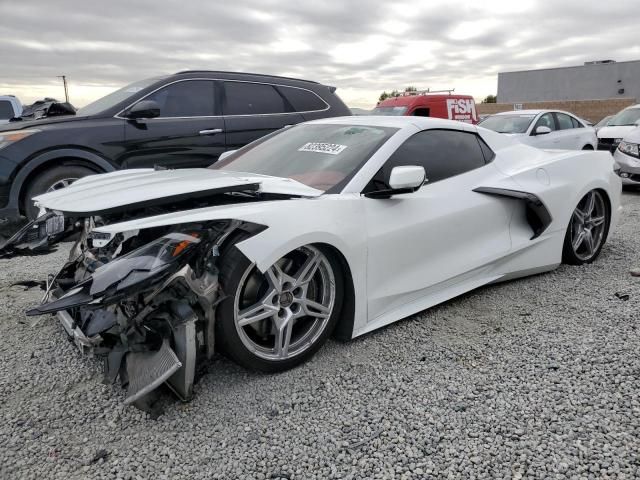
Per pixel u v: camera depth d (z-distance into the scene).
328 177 3.14
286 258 2.71
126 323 2.35
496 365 2.77
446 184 3.51
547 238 4.09
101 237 2.45
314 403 2.46
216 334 2.49
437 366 2.79
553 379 2.59
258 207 2.62
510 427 2.23
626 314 3.35
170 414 2.40
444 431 2.23
